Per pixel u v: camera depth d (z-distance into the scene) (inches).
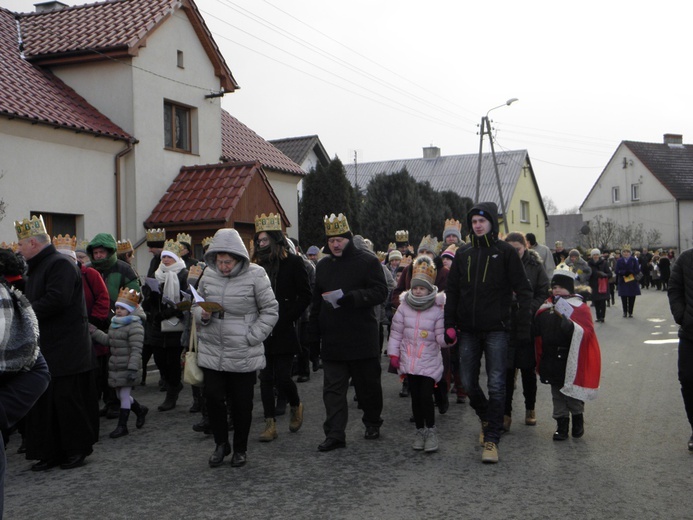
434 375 247.4
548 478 214.7
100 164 597.0
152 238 411.8
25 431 250.5
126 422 287.1
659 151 2260.1
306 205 981.8
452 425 289.1
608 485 206.7
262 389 271.4
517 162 2100.1
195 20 690.8
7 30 681.0
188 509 195.6
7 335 123.2
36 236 239.0
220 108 741.9
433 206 1347.2
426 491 205.2
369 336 258.4
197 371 232.8
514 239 287.9
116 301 302.2
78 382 243.0
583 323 255.8
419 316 252.5
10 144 519.2
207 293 236.5
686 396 239.6
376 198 1286.9
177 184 661.9
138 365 285.6
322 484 214.2
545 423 289.4
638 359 457.7
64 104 594.9
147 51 636.7
